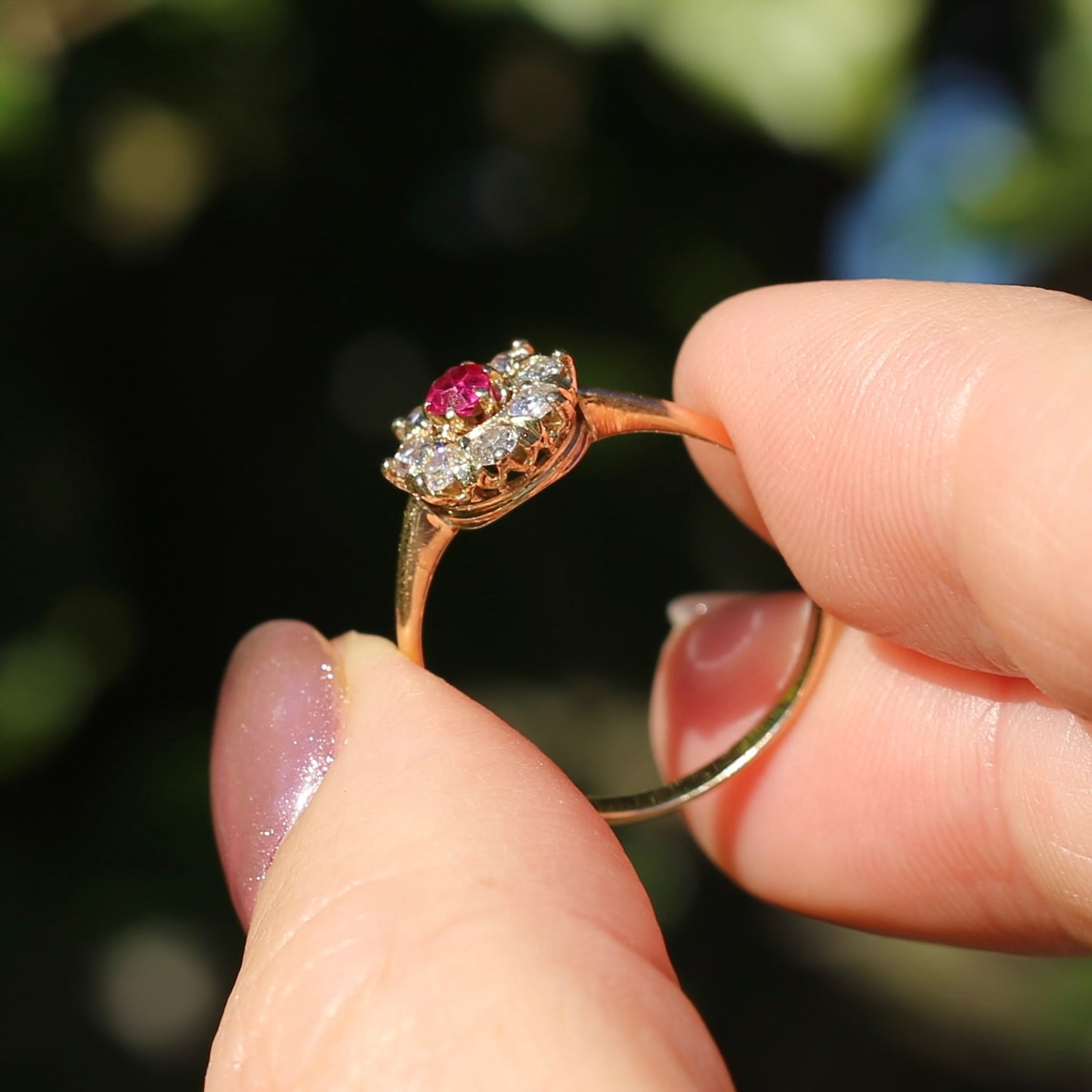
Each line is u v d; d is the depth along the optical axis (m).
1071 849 0.11
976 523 0.10
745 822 0.12
